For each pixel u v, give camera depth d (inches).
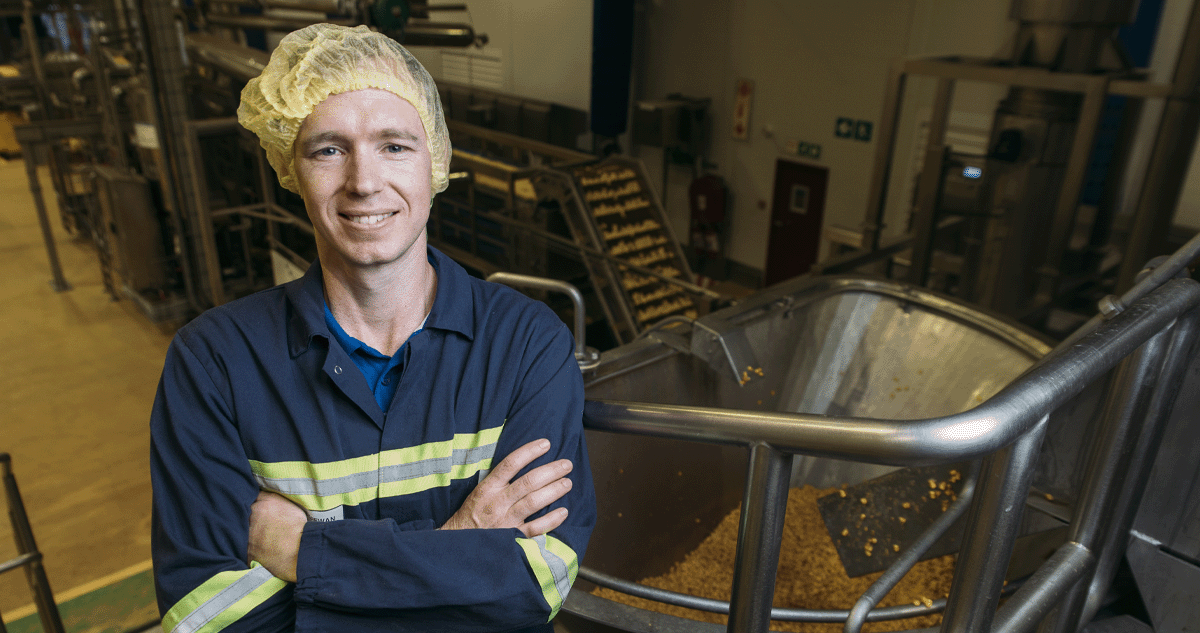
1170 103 155.6
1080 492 39.1
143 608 145.1
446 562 33.2
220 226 285.9
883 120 187.2
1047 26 169.0
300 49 33.6
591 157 295.1
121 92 283.7
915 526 85.6
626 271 255.1
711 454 103.1
